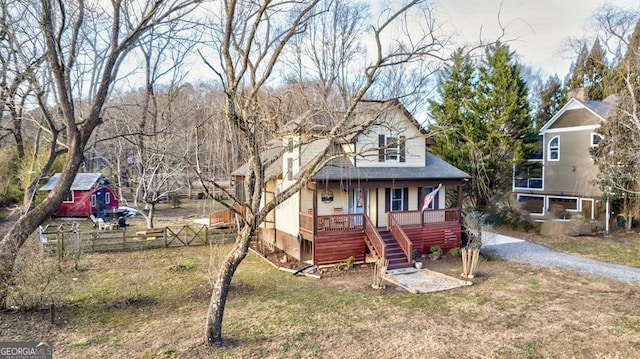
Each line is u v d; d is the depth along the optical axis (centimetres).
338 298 1238
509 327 983
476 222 1931
